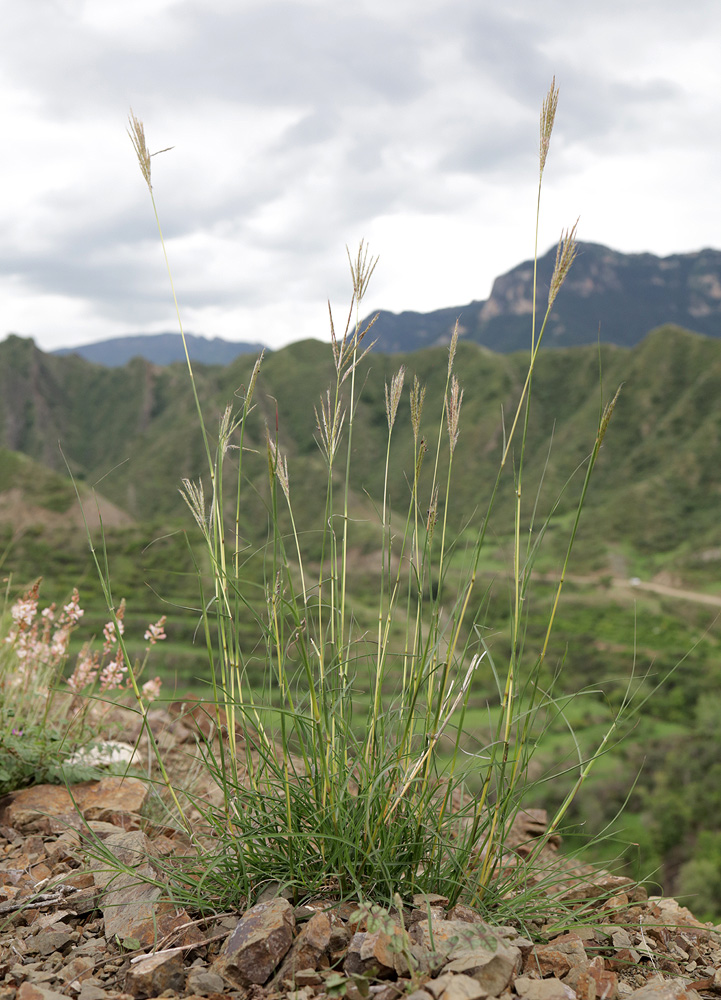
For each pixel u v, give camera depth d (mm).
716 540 100062
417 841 1979
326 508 1910
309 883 1975
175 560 27500
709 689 58031
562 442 141375
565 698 1931
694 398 138875
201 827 2525
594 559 102312
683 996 1737
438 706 1875
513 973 1693
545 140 1790
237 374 169000
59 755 3465
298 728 1960
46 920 2090
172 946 1854
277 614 1958
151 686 3377
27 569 47688
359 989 1590
